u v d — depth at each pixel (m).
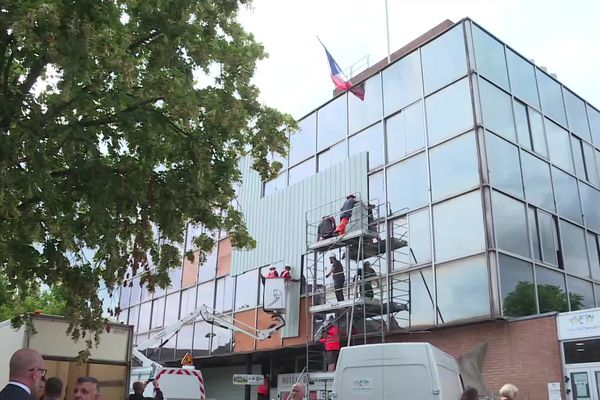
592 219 17.83
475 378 13.32
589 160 18.73
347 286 16.36
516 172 15.42
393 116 17.45
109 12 7.36
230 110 10.00
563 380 12.18
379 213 16.86
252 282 21.31
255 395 22.45
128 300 29.72
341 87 19.38
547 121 17.41
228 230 11.27
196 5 9.40
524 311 13.98
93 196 9.07
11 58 7.95
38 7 6.62
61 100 8.27
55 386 5.79
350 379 9.17
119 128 9.80
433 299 14.76
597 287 16.92
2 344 11.31
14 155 7.46
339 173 18.59
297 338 18.42
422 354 8.85
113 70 8.34
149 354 26.17
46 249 9.33
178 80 9.04
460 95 15.52
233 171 10.71
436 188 15.50
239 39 10.74
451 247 14.69
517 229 14.74
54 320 11.77
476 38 15.84
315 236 18.84
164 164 10.55
